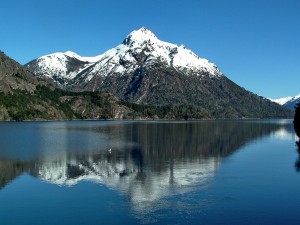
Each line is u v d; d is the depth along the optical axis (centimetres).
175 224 4038
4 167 7388
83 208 4588
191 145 12000
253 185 5816
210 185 5788
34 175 6575
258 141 13900
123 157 8956
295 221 4175
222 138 15138
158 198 5009
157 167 7469
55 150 10300
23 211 4506
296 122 15500
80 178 6316
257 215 4350
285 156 9356
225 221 4144
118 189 5512
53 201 4897
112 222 4109
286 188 5638
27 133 17750
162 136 16050
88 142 12888
